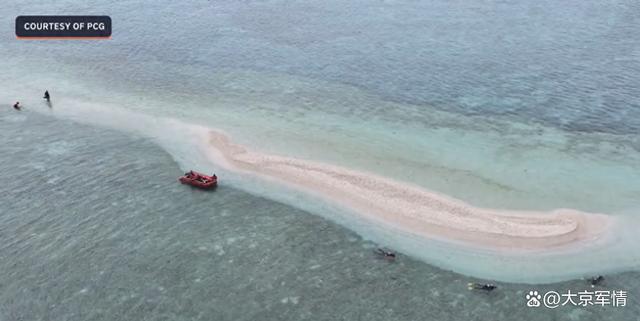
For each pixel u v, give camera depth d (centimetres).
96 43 11138
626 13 12056
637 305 4647
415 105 8344
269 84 9169
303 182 6369
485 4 13012
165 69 9869
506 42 10556
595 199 6059
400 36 11050
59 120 7944
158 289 4781
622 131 7506
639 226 5606
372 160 6838
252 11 13038
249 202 6022
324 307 4606
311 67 9800
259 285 4831
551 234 5453
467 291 4797
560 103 8269
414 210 5838
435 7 12925
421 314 4544
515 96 8512
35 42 11150
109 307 4591
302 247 5319
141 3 13825
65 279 4891
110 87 9125
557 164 6738
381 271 5022
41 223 5622
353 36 11162
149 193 6147
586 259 5172
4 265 5044
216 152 7025
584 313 4553
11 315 4500
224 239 5416
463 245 5344
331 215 5803
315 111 8194
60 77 9512
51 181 6350
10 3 13450
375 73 9475
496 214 5781
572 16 11931
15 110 8244
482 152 7019
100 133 7556
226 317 4500
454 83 9000
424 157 6906
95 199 6028
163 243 5353
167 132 7575
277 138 7394
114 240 5394
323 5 13350
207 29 11862
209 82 9294
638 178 6450
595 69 9331
